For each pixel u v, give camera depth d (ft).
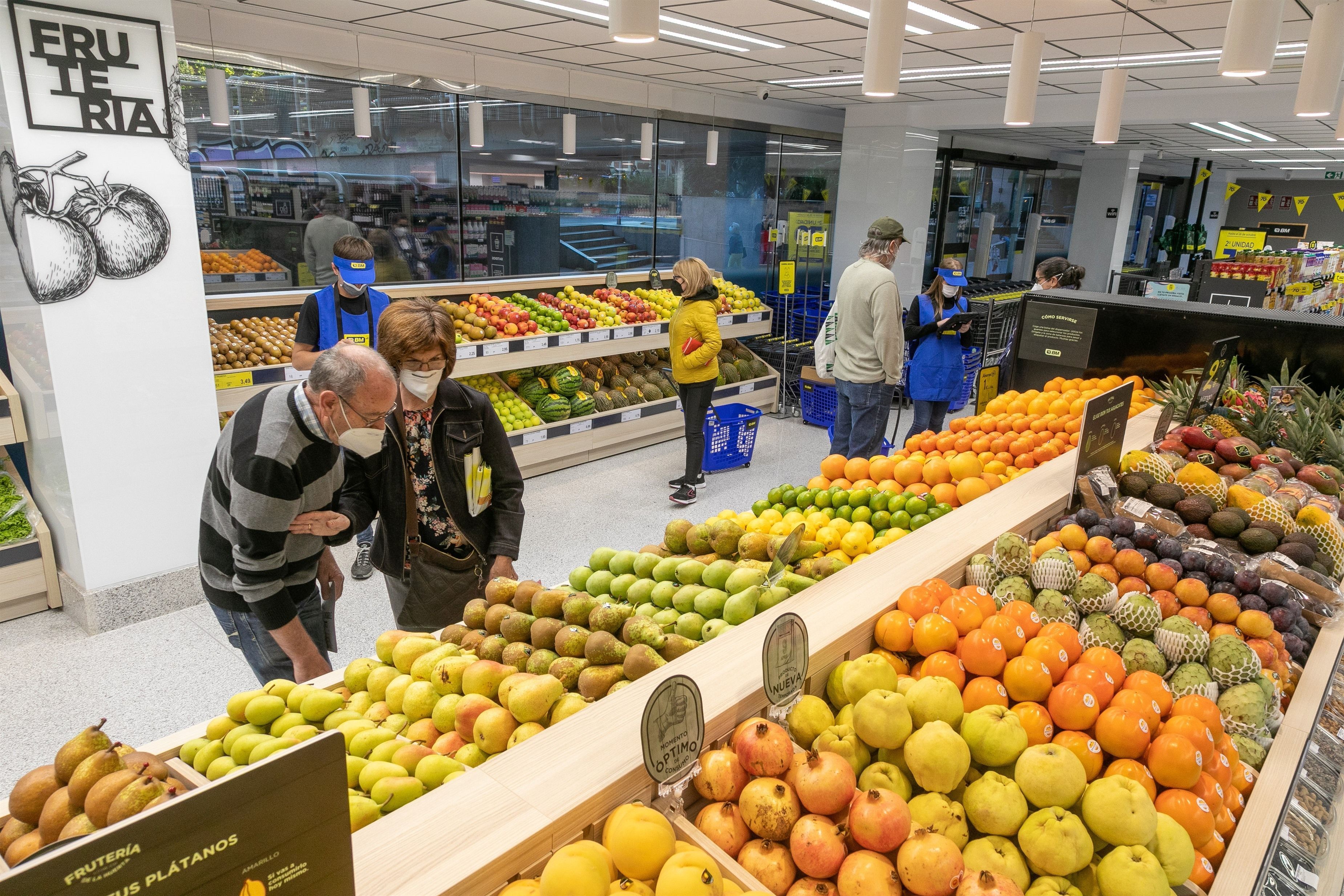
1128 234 47.78
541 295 21.54
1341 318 11.54
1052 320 13.07
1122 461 8.09
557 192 23.48
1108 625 5.67
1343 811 5.02
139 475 11.51
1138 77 21.44
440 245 20.90
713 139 26.16
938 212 33.96
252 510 6.22
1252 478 8.01
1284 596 6.19
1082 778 4.09
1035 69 13.10
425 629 7.88
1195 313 11.71
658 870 3.48
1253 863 4.41
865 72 10.39
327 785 2.55
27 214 9.96
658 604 5.73
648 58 20.49
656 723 3.65
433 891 2.98
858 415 16.38
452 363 7.18
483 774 3.67
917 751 4.12
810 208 32.27
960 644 4.95
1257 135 30.19
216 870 2.32
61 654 11.00
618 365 22.38
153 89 10.71
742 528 6.42
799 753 4.13
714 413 19.29
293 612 6.79
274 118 17.04
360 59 17.80
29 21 9.63
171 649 11.21
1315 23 12.20
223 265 16.83
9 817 4.17
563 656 5.07
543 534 15.78
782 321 31.35
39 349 10.61
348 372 5.83
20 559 11.71
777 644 4.24
